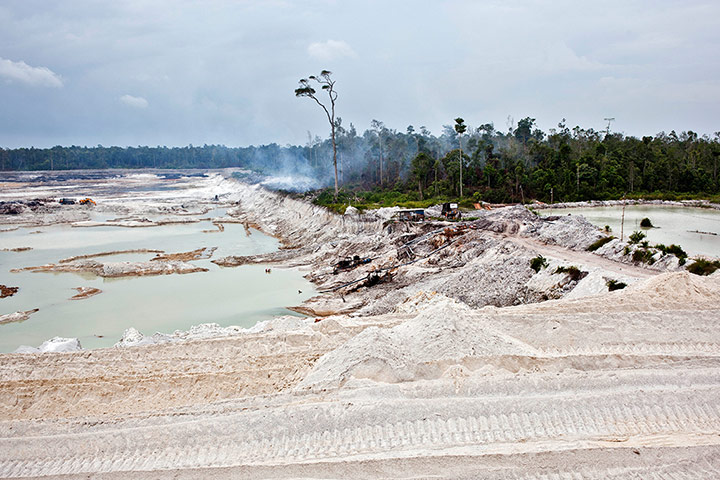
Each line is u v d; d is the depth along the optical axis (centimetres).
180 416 1530
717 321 1980
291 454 1334
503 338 1852
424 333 1842
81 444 1427
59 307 3456
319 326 2425
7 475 1338
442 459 1236
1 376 1986
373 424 1399
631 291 2486
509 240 4091
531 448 1267
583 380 1527
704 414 1379
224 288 3878
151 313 3319
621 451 1230
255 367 1967
